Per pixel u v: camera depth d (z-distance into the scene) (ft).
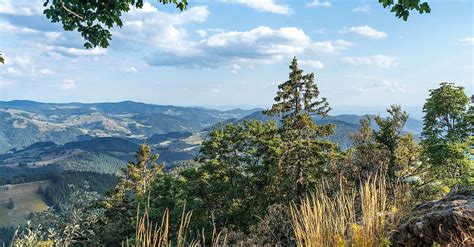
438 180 79.41
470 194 12.10
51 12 20.57
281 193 115.65
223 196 129.29
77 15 20.51
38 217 122.01
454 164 83.51
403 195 13.10
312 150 111.96
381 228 10.60
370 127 121.19
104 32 21.57
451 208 11.01
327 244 9.96
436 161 85.30
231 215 114.83
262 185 120.78
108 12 20.94
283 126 129.80
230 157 145.59
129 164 217.56
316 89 134.62
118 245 146.30
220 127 155.02
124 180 210.79
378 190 11.12
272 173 117.39
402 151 104.12
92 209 169.89
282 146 118.21
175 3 22.07
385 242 9.98
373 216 10.34
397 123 109.40
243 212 119.96
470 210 10.64
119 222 159.53
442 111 101.04
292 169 112.68
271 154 121.19
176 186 150.20
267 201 115.55
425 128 103.65
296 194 107.24
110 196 188.75
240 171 141.69
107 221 173.99
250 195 126.11
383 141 100.83
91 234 146.92
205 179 135.13
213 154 149.28
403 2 14.11
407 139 107.55
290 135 122.42
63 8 20.35
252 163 140.67
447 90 102.12
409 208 12.67
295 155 113.19
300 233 10.32
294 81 133.49
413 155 103.91
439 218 10.91
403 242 11.31
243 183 125.08
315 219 10.22
